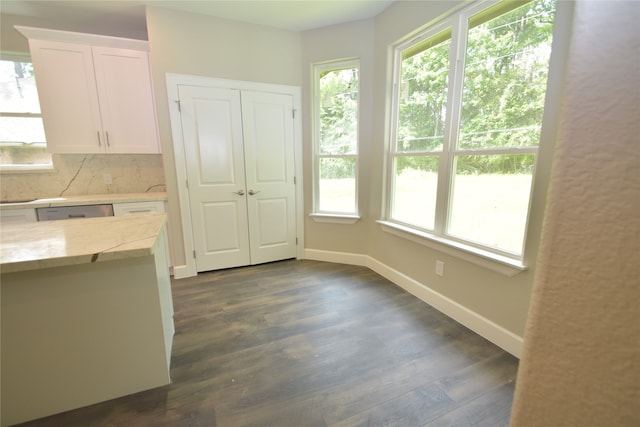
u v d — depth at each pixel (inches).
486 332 76.1
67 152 104.1
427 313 88.7
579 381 11.3
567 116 10.9
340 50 114.0
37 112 112.2
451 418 53.5
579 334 11.1
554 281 11.6
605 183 9.9
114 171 122.5
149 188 128.2
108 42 102.4
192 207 114.6
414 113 97.8
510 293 69.7
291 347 73.0
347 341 75.3
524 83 65.4
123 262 53.2
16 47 106.4
